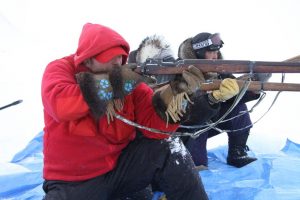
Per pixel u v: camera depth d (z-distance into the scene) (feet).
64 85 5.55
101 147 6.29
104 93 5.34
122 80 5.39
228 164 10.94
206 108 6.62
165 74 5.60
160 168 6.50
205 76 5.62
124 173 6.54
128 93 5.51
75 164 6.30
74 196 6.17
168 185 6.51
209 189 9.09
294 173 9.82
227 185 9.29
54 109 5.46
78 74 5.41
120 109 6.12
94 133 6.14
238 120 10.43
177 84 5.76
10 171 10.14
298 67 5.49
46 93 5.59
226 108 10.17
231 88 5.64
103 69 5.86
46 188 6.56
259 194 8.55
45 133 6.39
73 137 6.15
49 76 5.81
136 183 6.61
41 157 11.39
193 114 6.76
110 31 5.84
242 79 5.92
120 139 6.45
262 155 11.28
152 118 6.43
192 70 5.43
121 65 5.74
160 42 8.98
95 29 5.83
